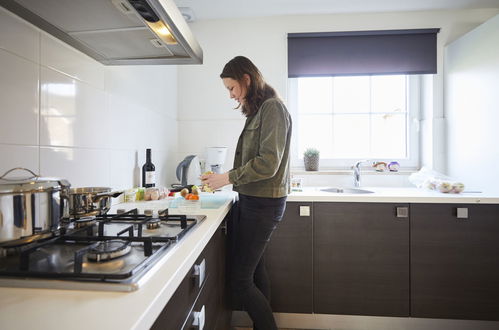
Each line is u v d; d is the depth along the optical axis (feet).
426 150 7.15
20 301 1.36
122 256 1.93
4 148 2.45
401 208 4.91
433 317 4.90
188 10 6.72
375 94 7.60
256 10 6.87
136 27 2.80
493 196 4.88
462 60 6.23
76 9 2.42
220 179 3.63
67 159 3.28
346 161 7.56
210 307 3.03
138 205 4.13
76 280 1.50
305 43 7.14
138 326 1.18
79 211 2.60
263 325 4.00
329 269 5.08
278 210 3.86
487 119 5.54
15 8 2.40
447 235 4.87
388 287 4.98
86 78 3.63
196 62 3.94
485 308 4.82
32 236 1.87
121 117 4.51
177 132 7.36
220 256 3.74
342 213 5.05
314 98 7.70
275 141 3.43
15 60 2.56
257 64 7.22
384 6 6.71
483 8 6.79
